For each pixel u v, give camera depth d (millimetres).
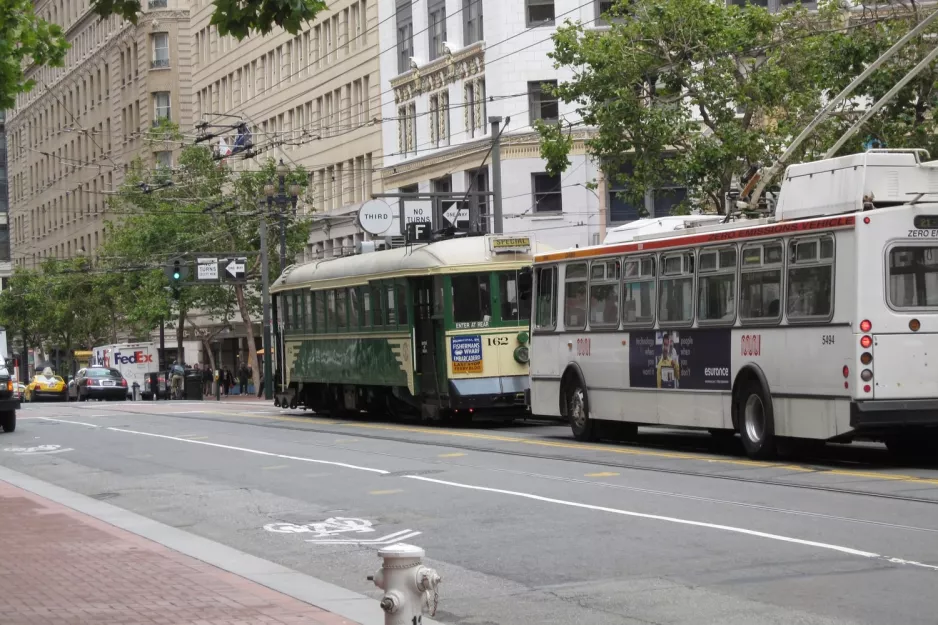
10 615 9852
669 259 22094
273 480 20344
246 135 53406
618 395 23547
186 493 19328
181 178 65375
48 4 115375
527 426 30672
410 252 31750
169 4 91750
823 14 33562
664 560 11898
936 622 9117
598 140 35094
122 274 74125
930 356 18156
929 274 18281
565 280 25359
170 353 90938
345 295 35094
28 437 32969
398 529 14773
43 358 102188
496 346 30312
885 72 29406
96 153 102250
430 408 31031
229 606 10211
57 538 14516
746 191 23016
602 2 53094
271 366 57312
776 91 33625
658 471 18859
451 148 58062
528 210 54125
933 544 12047
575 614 10016
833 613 9492
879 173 18391
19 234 124188
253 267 64375
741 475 17906
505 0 54625
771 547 12211
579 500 16062
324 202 71438
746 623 9344
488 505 16094
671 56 34656
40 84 115812
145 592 10891
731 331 20516
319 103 71750
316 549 13812
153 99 92125
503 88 54688
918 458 20062
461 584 11422
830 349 18422
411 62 61531
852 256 18062
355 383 34562
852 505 14664
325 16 70062
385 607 7727
